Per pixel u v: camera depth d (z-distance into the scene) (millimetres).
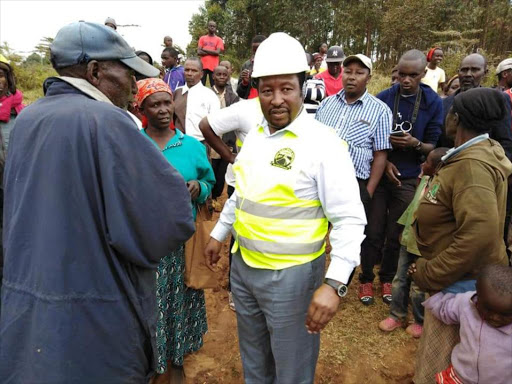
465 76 3438
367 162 2883
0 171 2500
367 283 3385
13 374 1284
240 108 2508
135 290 1400
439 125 3127
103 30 1354
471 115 1779
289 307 1653
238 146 2648
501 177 1750
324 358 2738
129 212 1271
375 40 18891
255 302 1851
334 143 1592
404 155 3105
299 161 1562
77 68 1339
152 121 2334
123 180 1243
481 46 18266
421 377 2102
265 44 1579
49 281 1205
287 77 1541
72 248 1224
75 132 1212
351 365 2686
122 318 1316
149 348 1507
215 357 2785
